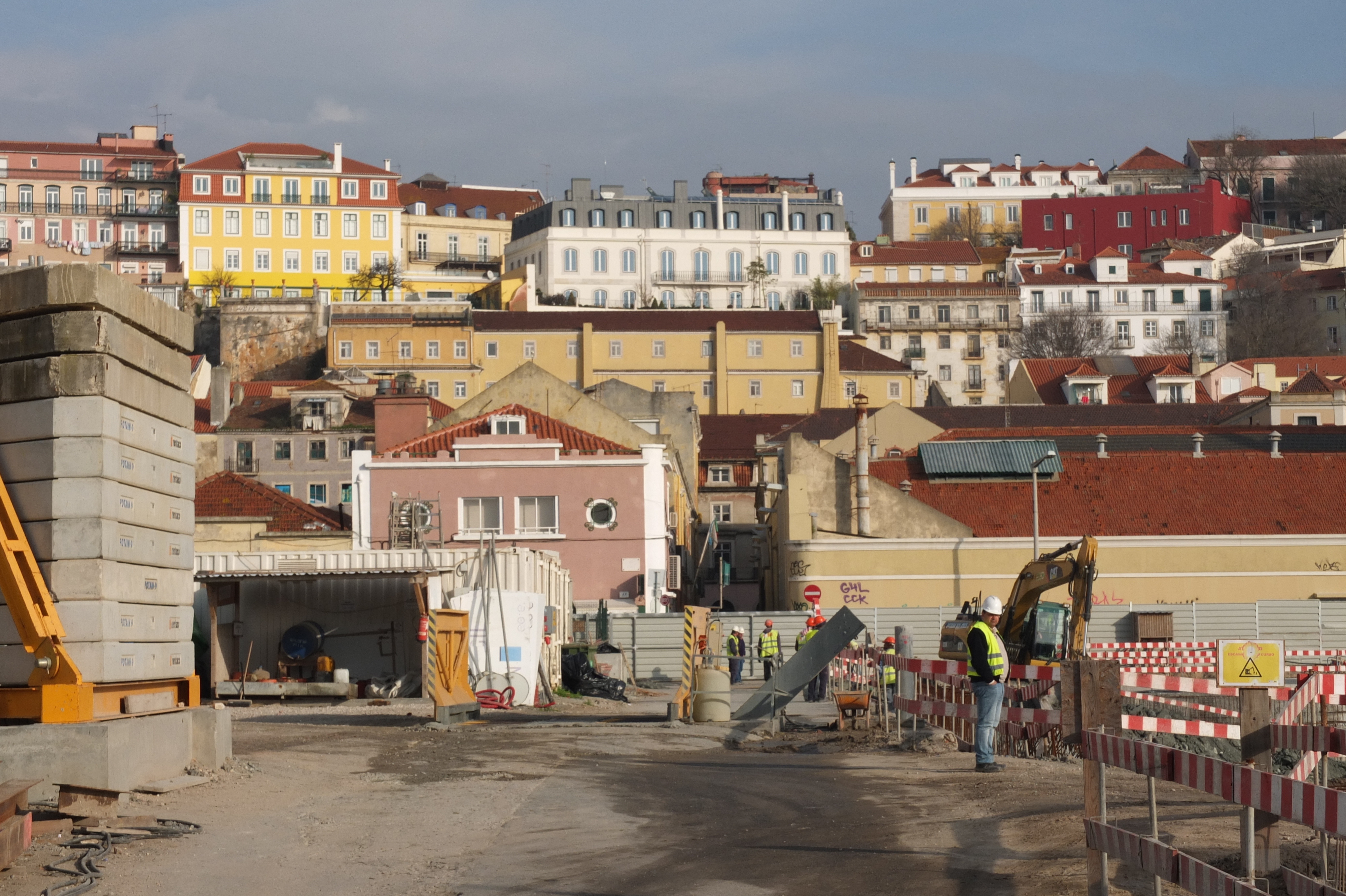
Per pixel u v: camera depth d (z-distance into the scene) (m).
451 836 13.09
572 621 45.12
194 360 106.94
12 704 14.01
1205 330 150.25
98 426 14.16
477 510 51.09
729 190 177.88
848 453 71.00
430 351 119.19
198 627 37.47
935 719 22.89
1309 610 51.22
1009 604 30.11
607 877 11.34
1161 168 191.38
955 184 190.50
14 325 14.38
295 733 22.61
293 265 143.75
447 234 160.25
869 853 11.90
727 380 122.88
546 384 62.88
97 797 13.61
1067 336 145.00
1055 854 11.39
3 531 13.87
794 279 155.00
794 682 24.70
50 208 146.75
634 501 50.97
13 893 10.81
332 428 84.88
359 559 35.25
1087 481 56.38
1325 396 94.25
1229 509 54.56
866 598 52.72
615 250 152.50
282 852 12.37
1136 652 35.84
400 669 36.12
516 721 26.33
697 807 14.63
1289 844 11.53
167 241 147.88
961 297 149.75
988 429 72.25
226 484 64.25
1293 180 191.88
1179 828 12.34
